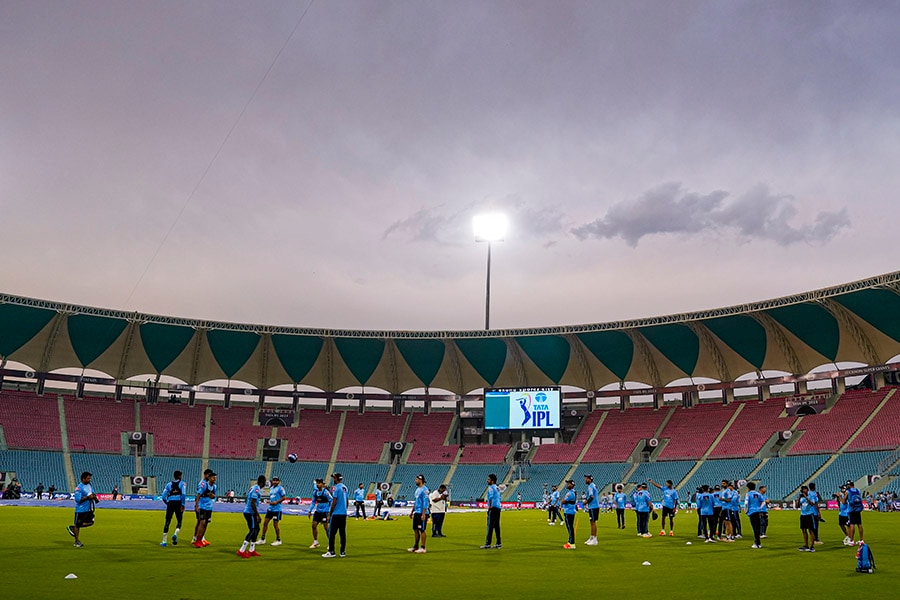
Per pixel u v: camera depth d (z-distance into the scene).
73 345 69.50
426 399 79.38
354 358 76.50
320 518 20.23
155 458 70.25
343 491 18.95
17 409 69.44
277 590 12.82
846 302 58.25
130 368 73.06
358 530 29.64
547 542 24.83
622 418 77.31
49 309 63.50
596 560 18.78
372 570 15.95
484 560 18.48
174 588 12.68
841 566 17.56
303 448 76.44
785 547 22.86
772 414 70.12
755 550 21.84
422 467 74.94
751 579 15.15
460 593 12.98
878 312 58.09
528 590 13.45
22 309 63.81
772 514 48.50
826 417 66.00
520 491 69.56
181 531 25.41
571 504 22.84
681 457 69.00
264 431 77.94
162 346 72.06
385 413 82.81
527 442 76.19
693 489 64.19
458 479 72.75
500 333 71.75
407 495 71.06
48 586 12.55
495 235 73.75
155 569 15.06
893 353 61.44
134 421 74.06
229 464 72.38
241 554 17.84
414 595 12.68
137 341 70.81
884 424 61.34
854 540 24.59
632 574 15.91
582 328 69.12
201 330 71.56
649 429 74.38
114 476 66.38
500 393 69.69
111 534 23.53
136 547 19.45
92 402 74.12
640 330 69.25
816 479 59.34
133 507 44.78
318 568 16.02
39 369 70.56
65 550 18.28
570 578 15.16
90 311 65.06
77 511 19.41
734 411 72.62
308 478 72.12
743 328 65.69
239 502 61.78
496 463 74.69
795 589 13.77
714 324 66.31
